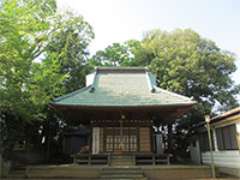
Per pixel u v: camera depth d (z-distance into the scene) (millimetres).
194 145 21219
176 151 23656
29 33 13383
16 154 19266
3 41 10828
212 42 23344
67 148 27766
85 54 24641
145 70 20297
